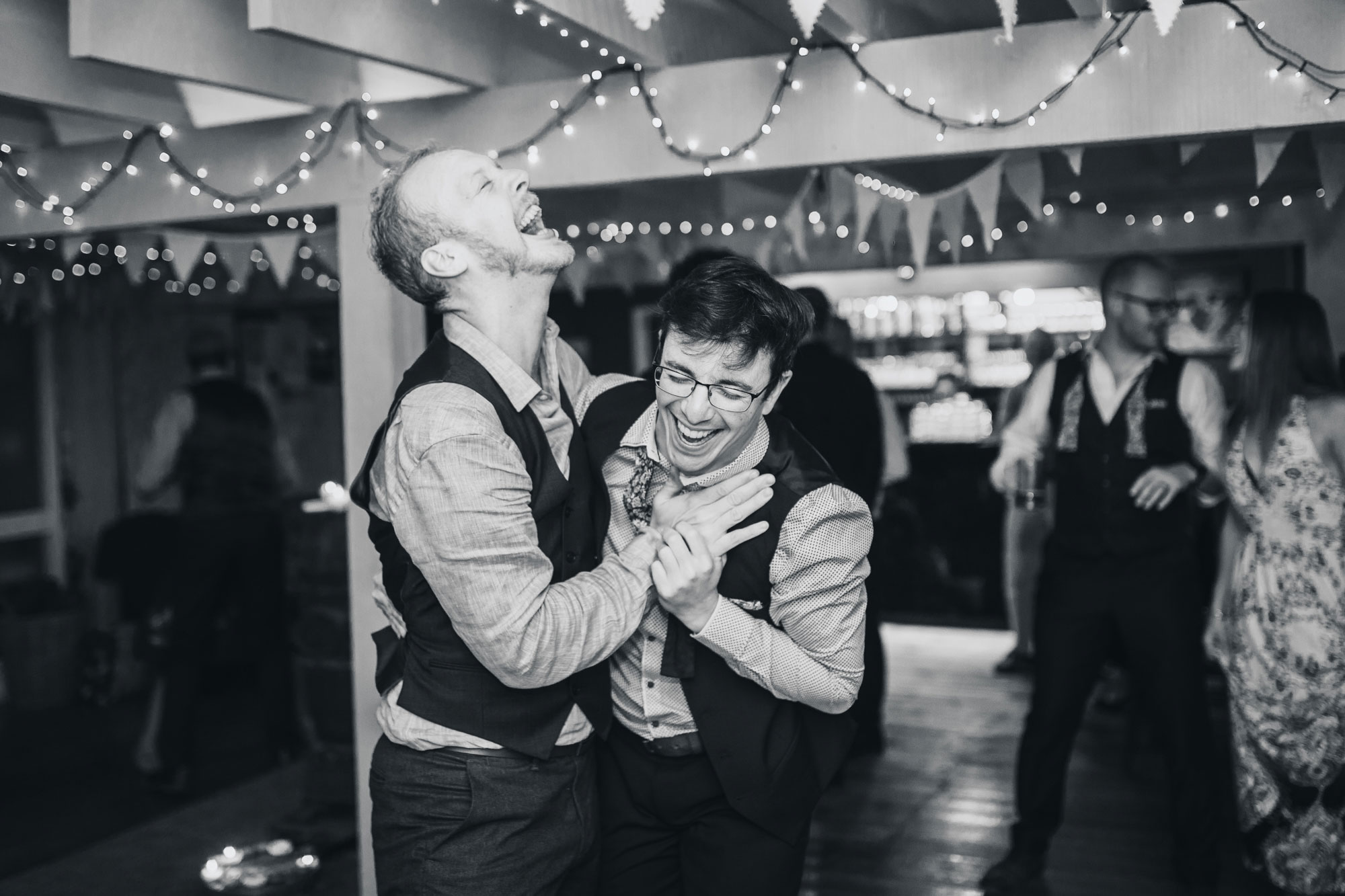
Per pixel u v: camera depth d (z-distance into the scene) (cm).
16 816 434
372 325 305
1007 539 610
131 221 326
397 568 176
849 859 370
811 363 415
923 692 580
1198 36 246
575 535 179
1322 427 316
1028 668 611
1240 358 354
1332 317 487
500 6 284
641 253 598
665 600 169
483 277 172
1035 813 340
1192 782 334
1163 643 328
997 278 678
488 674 170
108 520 720
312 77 283
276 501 476
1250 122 243
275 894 340
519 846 172
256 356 773
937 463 729
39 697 612
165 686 454
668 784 188
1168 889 342
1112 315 338
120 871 376
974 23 292
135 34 235
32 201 333
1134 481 330
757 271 172
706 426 170
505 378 172
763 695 184
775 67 274
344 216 304
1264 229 500
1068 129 254
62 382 690
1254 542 325
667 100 281
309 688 420
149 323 738
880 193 391
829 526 177
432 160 172
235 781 473
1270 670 320
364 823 307
